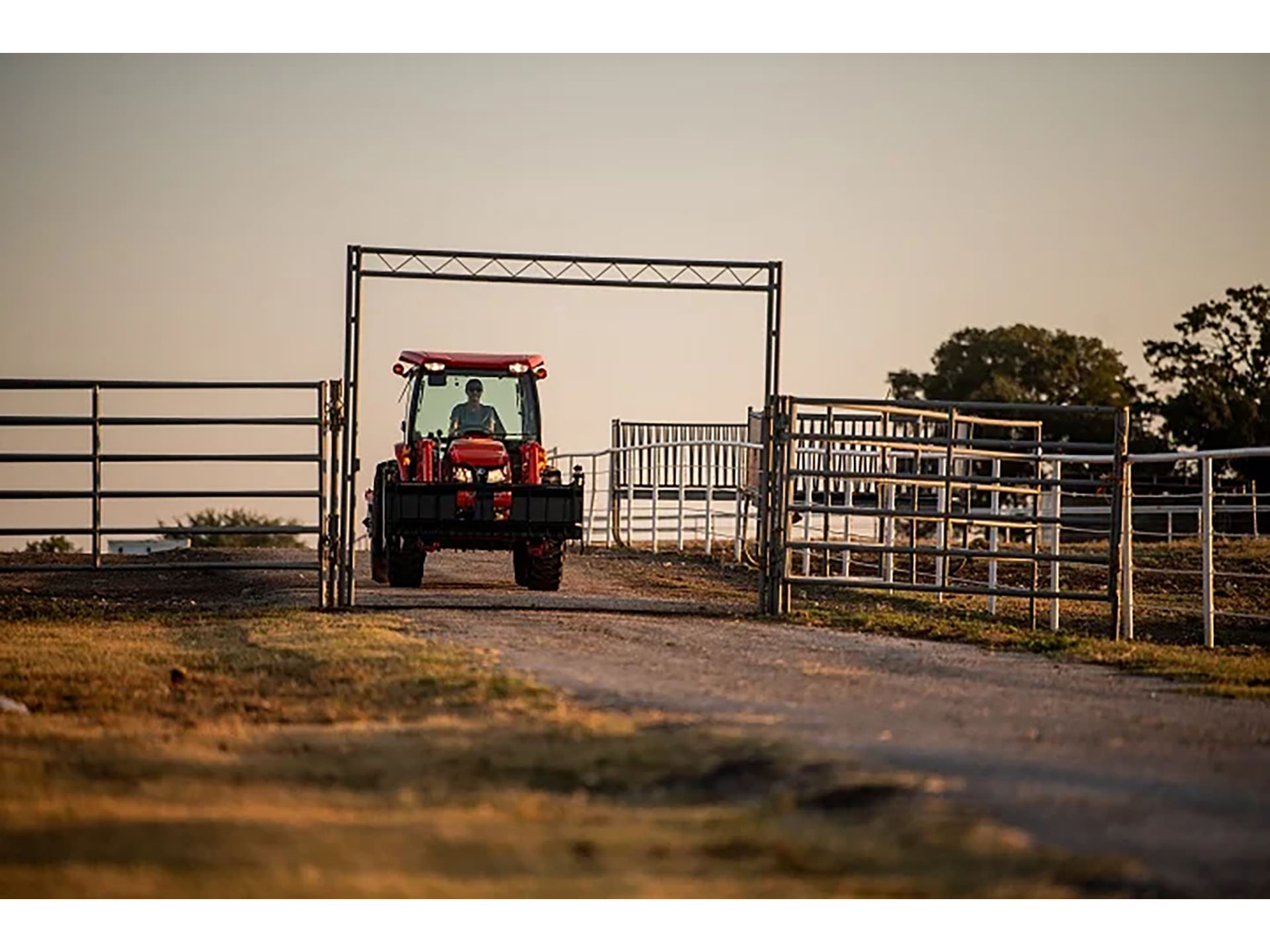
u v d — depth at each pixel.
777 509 55.88
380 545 68.81
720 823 22.25
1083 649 44.53
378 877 20.02
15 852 21.09
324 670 38.28
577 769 25.73
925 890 19.17
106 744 28.28
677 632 48.50
